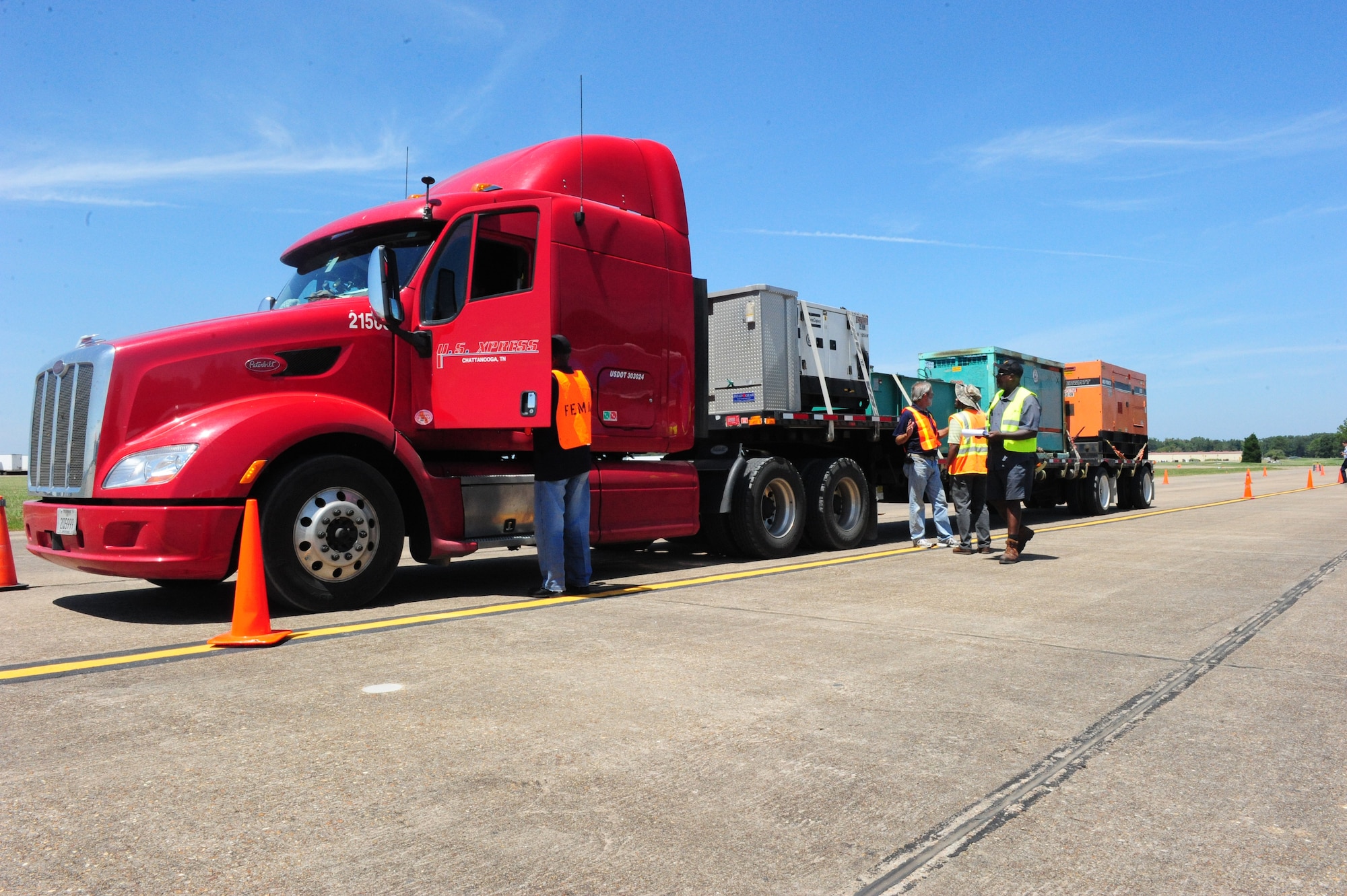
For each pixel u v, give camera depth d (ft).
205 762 9.53
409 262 21.71
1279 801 8.88
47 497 19.52
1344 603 20.53
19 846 7.53
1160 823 8.32
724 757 9.89
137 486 17.28
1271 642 16.31
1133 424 62.44
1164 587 22.90
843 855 7.57
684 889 6.94
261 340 19.04
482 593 21.93
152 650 15.10
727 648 15.28
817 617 18.33
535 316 19.84
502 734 10.56
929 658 14.75
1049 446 50.16
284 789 8.80
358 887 6.89
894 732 10.85
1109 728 11.10
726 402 32.04
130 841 7.63
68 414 18.43
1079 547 33.37
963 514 30.94
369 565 19.27
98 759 9.61
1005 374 28.78
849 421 33.40
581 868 7.26
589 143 24.71
